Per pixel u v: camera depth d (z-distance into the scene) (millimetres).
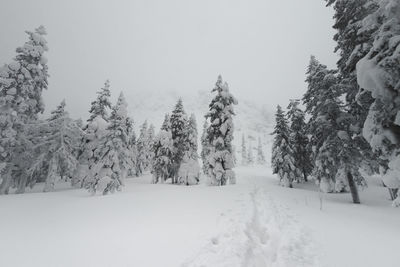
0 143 19391
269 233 7945
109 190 20578
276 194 18328
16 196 17312
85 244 6586
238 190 18266
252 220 9227
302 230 8320
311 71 20109
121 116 23328
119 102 23891
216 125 25516
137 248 6215
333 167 17281
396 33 8016
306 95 20219
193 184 32250
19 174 23516
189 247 6195
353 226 9188
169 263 5234
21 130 21297
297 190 22500
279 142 30938
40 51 22328
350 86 13219
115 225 8672
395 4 7840
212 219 9266
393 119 8180
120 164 23047
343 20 13805
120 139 22562
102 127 27438
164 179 35938
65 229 8148
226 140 24953
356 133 15844
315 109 18516
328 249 6613
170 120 36906
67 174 25828
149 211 11164
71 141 25203
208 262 5301
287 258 5906
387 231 8461
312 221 9891
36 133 23672
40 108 23219
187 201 13664
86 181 21125
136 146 52250
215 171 24000
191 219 9367
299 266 5527
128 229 8094
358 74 8469
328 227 8953
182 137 35344
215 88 26578
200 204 12617
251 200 13781
